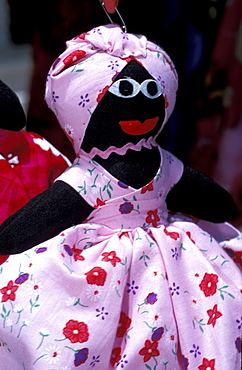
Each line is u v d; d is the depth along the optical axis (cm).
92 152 154
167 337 147
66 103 152
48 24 231
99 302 143
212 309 153
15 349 142
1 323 142
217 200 171
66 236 147
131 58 152
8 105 149
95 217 155
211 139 278
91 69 150
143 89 150
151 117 153
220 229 181
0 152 169
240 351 154
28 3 235
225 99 276
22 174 167
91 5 223
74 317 141
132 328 146
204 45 241
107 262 146
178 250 156
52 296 142
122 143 153
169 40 233
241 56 267
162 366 146
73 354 138
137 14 223
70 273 143
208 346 151
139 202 155
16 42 259
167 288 151
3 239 143
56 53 233
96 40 153
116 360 146
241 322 155
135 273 150
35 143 173
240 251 176
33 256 146
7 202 161
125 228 155
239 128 284
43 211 147
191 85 246
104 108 150
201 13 235
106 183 153
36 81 240
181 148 258
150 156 158
